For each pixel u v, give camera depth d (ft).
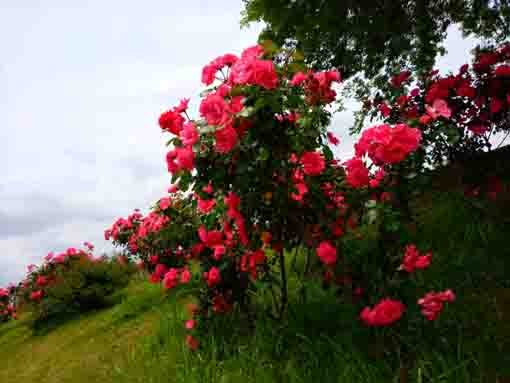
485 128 11.42
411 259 6.49
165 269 12.80
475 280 8.46
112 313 17.03
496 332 6.76
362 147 6.79
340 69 18.80
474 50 19.97
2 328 26.32
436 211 11.74
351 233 8.84
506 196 11.28
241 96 6.88
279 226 8.29
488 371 5.91
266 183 7.52
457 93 11.18
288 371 7.13
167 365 9.25
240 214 7.94
